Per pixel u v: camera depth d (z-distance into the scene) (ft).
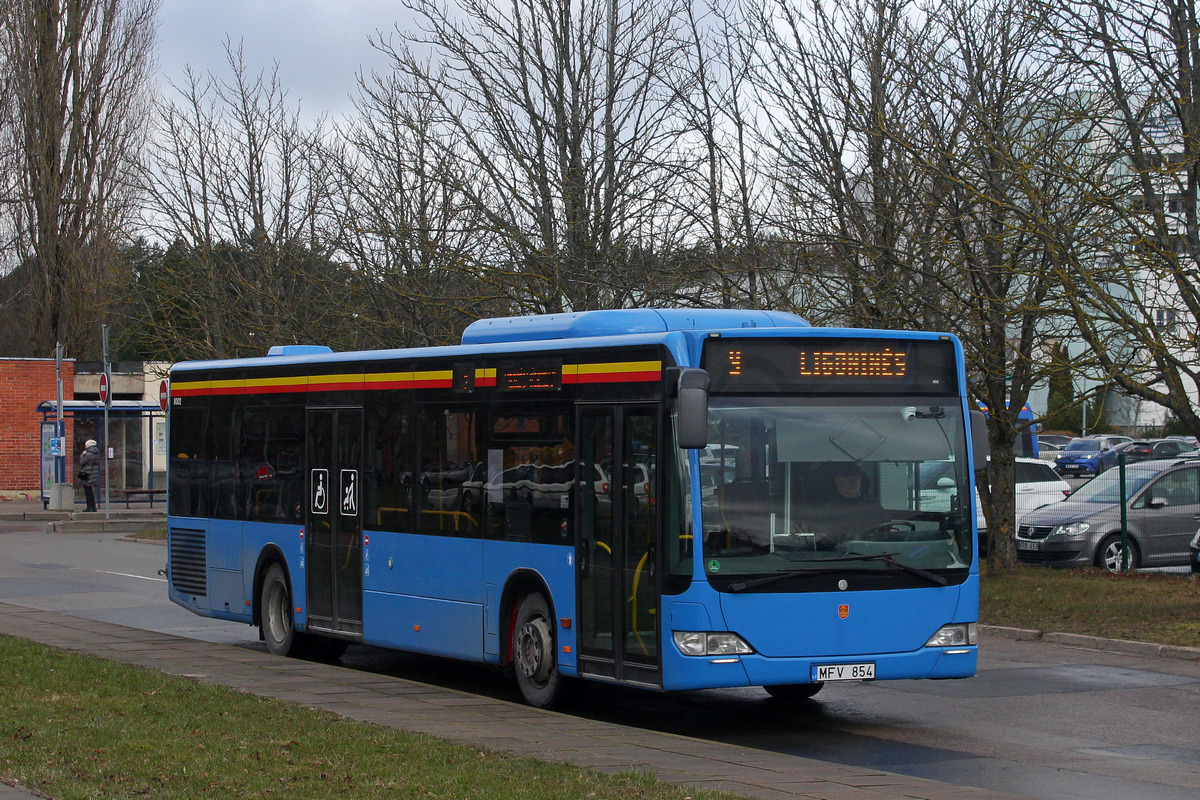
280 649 47.96
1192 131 49.44
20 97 149.89
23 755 25.20
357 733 28.43
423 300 72.59
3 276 157.48
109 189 151.64
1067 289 49.26
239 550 50.24
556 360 36.35
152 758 25.20
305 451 46.91
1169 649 46.34
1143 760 30.27
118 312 141.38
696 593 31.45
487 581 38.40
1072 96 58.39
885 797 23.72
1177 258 48.42
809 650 31.99
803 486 32.58
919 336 34.12
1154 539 72.02
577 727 31.81
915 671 32.86
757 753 29.04
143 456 138.21
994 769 29.22
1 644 43.37
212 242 93.30
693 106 65.10
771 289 61.77
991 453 65.87
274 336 85.92
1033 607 55.98
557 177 70.13
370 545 43.45
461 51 70.74
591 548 34.63
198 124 93.50
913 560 33.09
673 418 32.30
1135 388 50.85
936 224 58.44
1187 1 50.83
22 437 149.38
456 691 38.42
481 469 38.91
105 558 86.63
